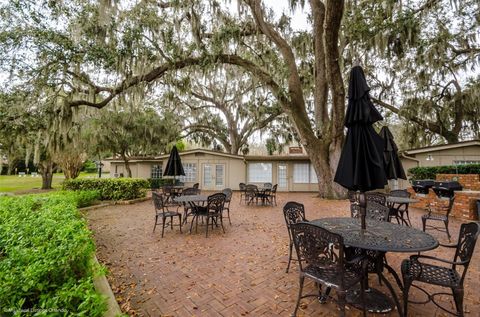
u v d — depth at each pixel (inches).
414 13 356.2
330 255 107.7
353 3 382.6
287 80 441.4
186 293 110.5
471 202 232.8
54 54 287.1
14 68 284.7
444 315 91.6
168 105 651.5
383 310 93.5
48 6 276.4
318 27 396.2
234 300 104.3
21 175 1272.1
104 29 304.3
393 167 204.4
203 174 639.1
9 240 87.7
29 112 311.4
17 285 57.7
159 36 351.6
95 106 365.1
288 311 95.9
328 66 354.9
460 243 93.6
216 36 375.9
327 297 102.3
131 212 315.3
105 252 164.1
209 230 221.1
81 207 336.5
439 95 527.2
